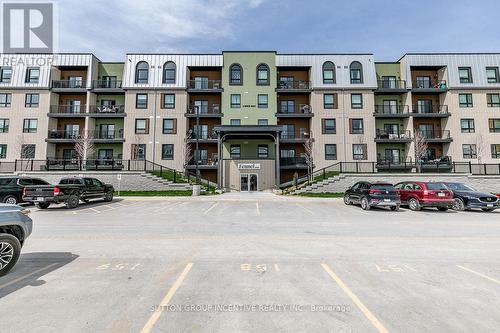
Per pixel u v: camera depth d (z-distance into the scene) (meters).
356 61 35.75
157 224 11.13
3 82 34.47
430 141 34.53
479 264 6.16
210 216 13.39
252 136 34.56
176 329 3.44
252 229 10.17
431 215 14.20
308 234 9.30
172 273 5.49
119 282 5.00
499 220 12.63
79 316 3.75
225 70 36.00
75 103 36.19
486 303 4.23
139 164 33.84
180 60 35.88
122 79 35.19
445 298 4.41
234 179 34.97
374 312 3.93
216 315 3.81
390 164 33.50
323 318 3.75
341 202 20.12
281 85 36.84
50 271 5.56
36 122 34.06
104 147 35.81
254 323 3.60
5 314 3.80
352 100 34.97
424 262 6.28
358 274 5.48
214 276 5.33
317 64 35.78
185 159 33.41
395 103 36.47
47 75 34.72
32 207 16.88
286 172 35.84
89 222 11.55
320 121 34.69
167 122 34.69
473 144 34.12
